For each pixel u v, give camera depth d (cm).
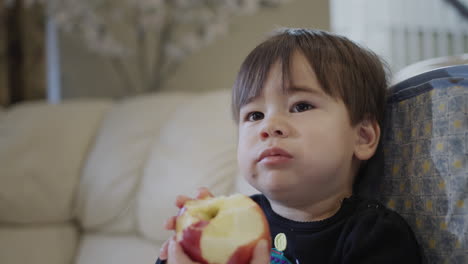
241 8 222
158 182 150
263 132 63
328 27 244
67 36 255
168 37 241
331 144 63
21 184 179
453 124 59
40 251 173
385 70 77
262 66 68
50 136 188
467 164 57
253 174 65
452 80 60
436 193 60
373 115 70
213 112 152
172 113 173
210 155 138
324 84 65
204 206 55
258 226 52
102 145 181
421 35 324
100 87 255
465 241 56
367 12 305
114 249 161
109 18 245
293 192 63
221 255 50
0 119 202
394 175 69
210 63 248
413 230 64
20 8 239
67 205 181
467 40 330
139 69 251
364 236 60
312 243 65
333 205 68
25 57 241
